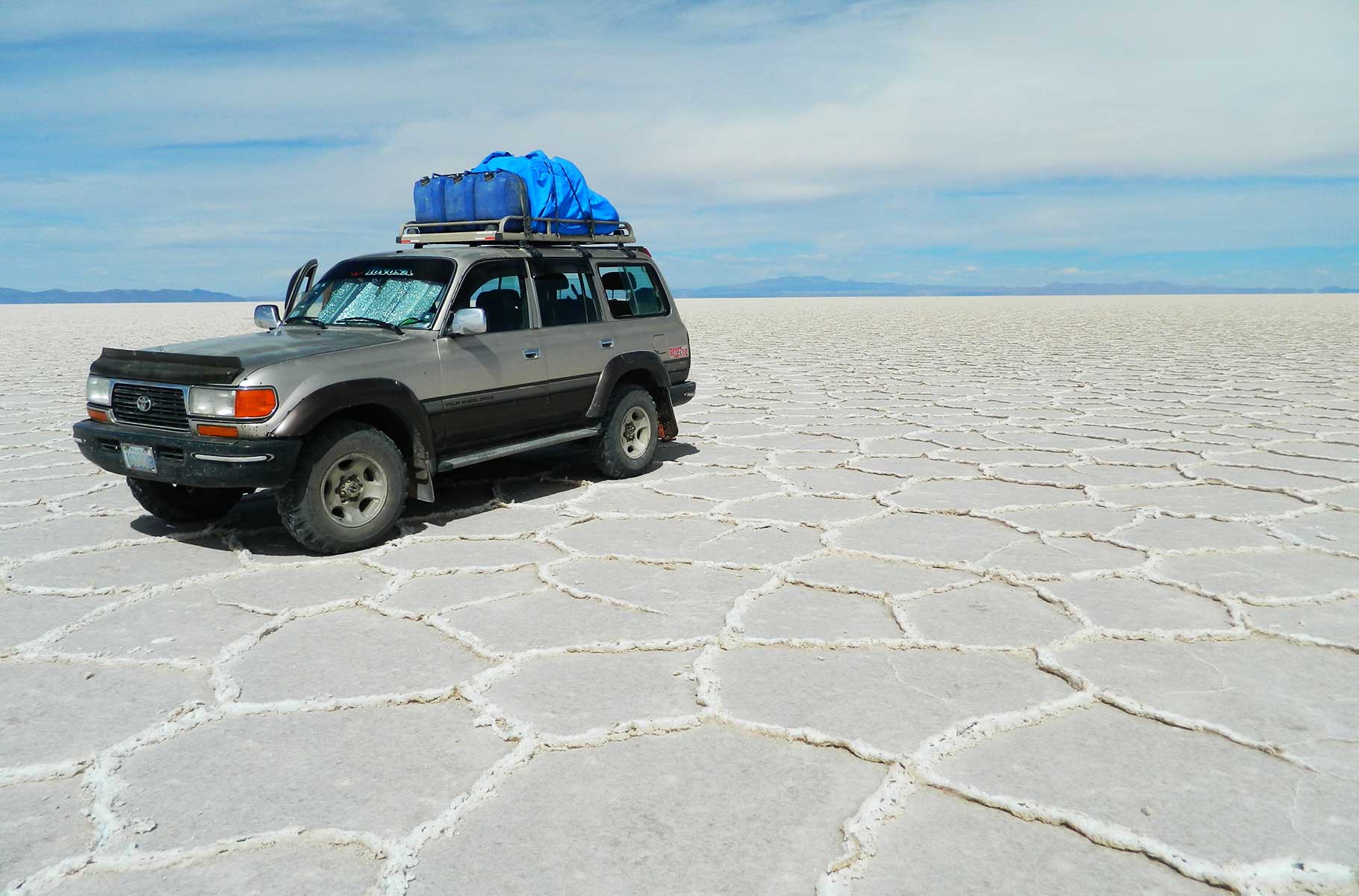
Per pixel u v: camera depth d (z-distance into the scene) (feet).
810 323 135.74
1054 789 9.30
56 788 9.55
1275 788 9.32
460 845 8.45
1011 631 13.62
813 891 7.75
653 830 8.64
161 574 16.74
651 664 12.54
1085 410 37.60
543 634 13.67
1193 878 7.93
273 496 23.11
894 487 23.52
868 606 14.76
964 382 49.73
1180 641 13.17
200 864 8.23
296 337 19.61
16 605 15.12
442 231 23.65
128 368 18.22
